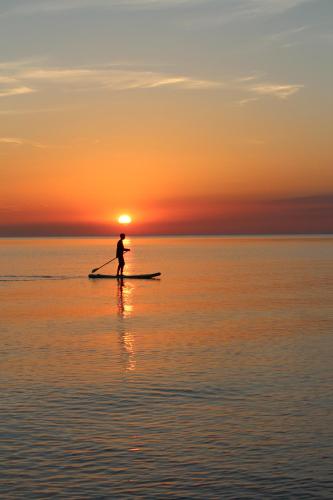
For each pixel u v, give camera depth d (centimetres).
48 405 1350
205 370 1661
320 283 4594
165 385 1508
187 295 3700
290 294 3741
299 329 2348
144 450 1094
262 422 1230
